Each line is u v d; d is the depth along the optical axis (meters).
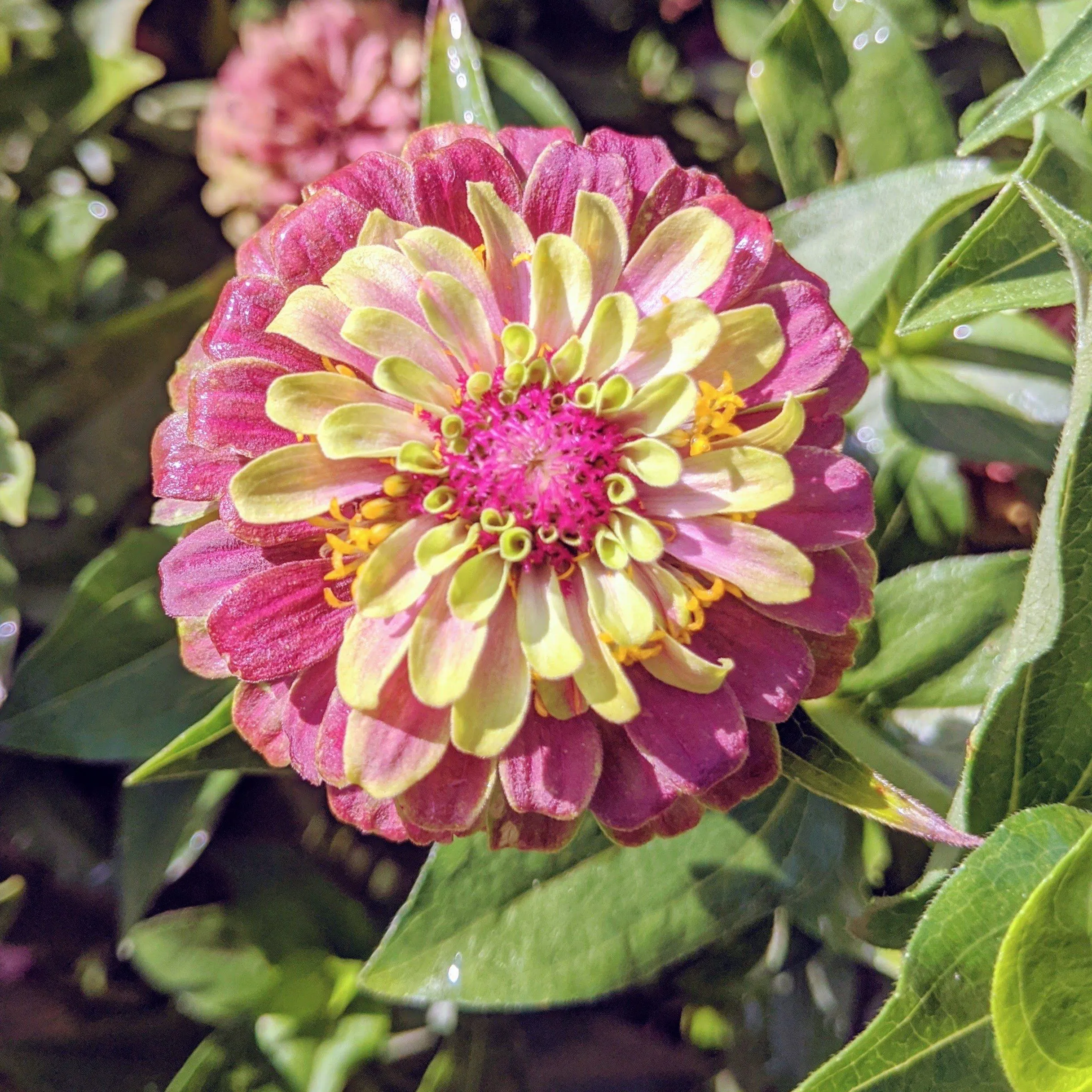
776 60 0.22
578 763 0.17
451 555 0.16
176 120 0.27
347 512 0.17
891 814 0.17
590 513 0.17
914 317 0.19
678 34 0.27
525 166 0.18
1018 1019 0.15
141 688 0.23
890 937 0.18
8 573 0.23
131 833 0.23
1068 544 0.16
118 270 0.26
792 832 0.20
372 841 0.25
